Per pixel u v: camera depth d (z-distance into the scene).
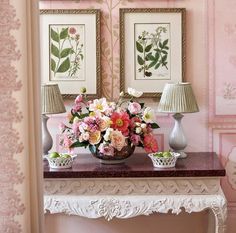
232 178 3.14
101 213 2.62
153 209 2.60
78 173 2.62
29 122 1.54
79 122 2.74
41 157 1.60
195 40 3.09
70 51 3.10
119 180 2.64
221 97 3.12
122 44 3.08
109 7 3.09
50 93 2.90
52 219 3.14
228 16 3.07
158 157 2.67
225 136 3.13
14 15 1.48
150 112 2.78
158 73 3.09
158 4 3.08
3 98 1.49
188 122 3.13
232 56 3.09
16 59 1.49
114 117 2.71
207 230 3.11
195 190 2.64
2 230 1.51
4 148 1.50
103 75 3.12
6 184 1.51
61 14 3.08
